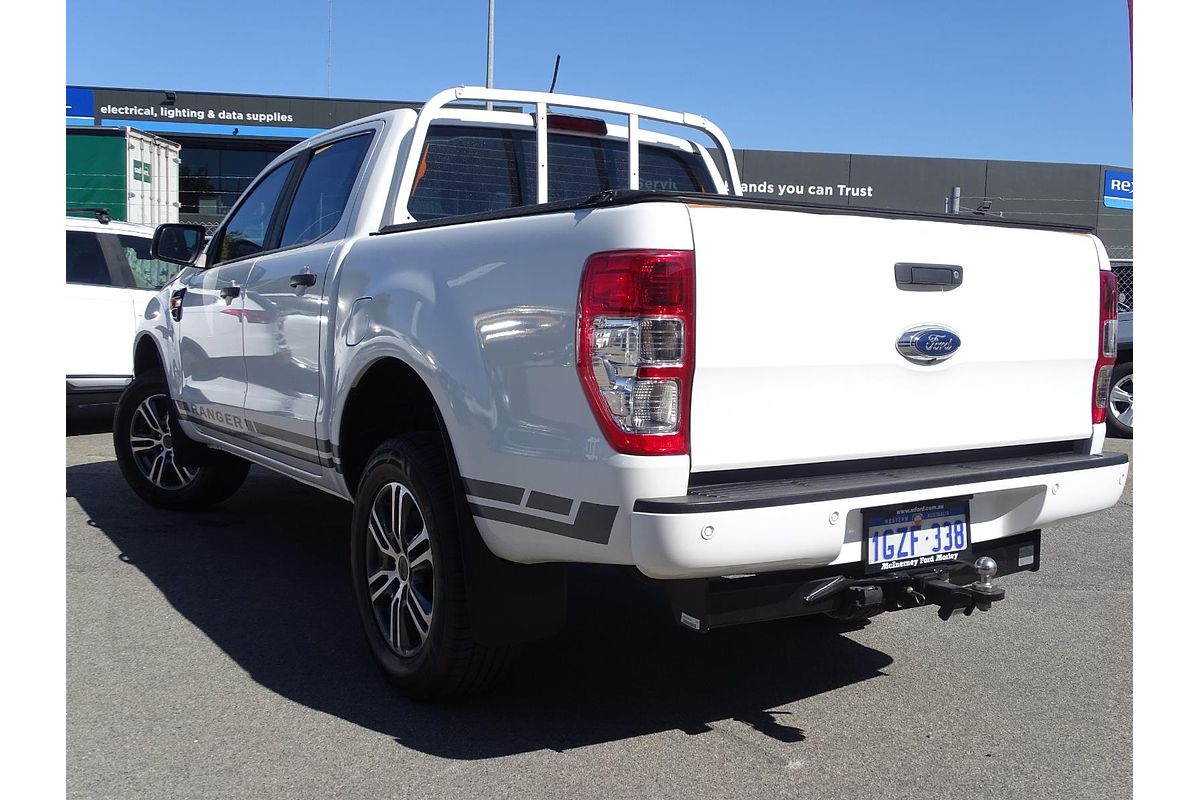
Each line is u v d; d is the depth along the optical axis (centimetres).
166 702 333
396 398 371
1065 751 305
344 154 426
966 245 304
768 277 264
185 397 544
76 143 1636
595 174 454
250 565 501
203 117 3116
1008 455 324
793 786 280
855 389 282
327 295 378
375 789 275
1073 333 332
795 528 259
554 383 267
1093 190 3122
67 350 870
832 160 3027
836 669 373
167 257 534
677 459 252
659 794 274
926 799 275
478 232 302
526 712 329
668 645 398
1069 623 428
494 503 289
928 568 294
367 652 383
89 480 707
